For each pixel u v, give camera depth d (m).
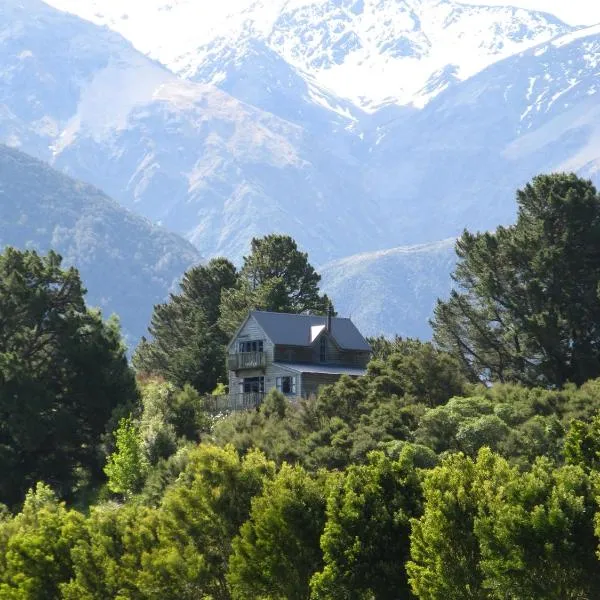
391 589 137.38
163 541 158.88
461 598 127.31
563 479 126.56
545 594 121.12
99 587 163.25
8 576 174.88
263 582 146.50
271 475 160.38
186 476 187.62
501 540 122.75
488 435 182.25
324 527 145.12
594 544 121.25
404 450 146.00
